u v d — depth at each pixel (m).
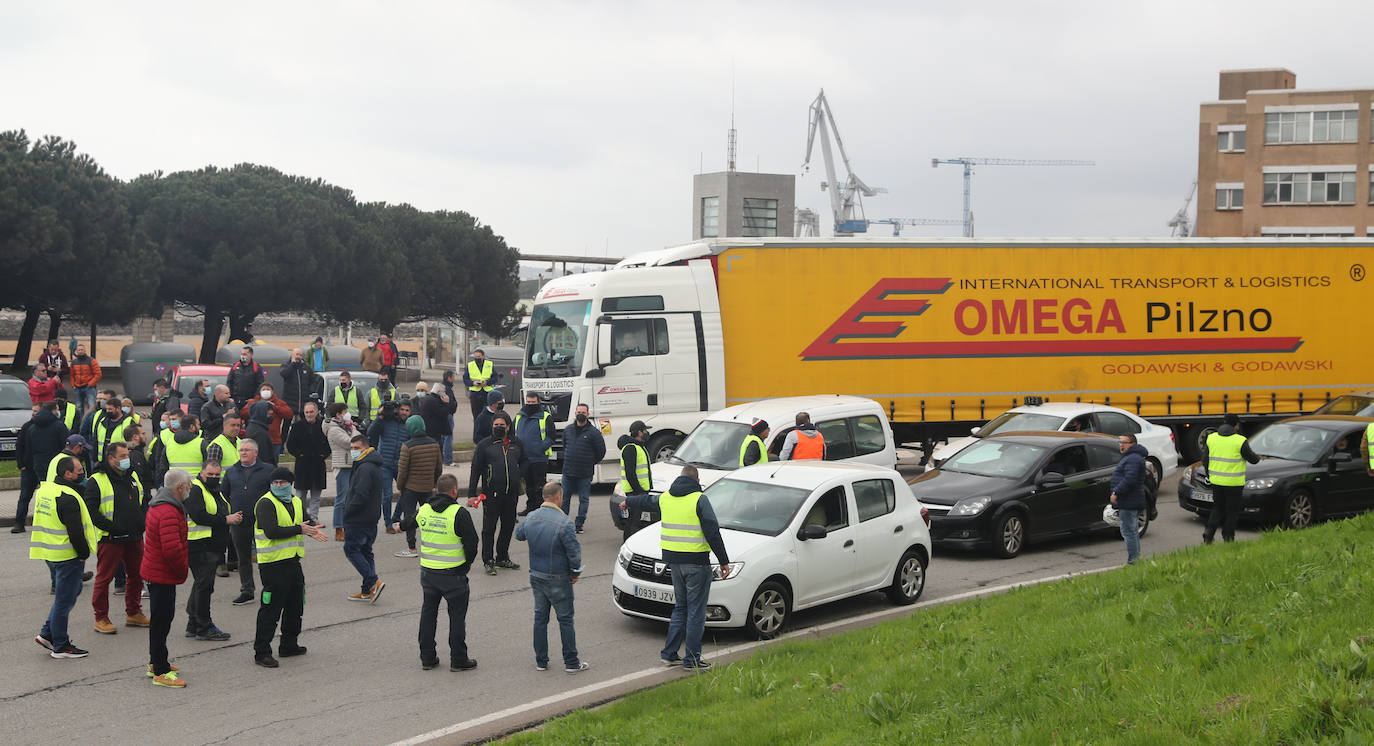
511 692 9.27
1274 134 64.31
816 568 11.41
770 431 16.22
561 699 9.04
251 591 12.31
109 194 45.81
